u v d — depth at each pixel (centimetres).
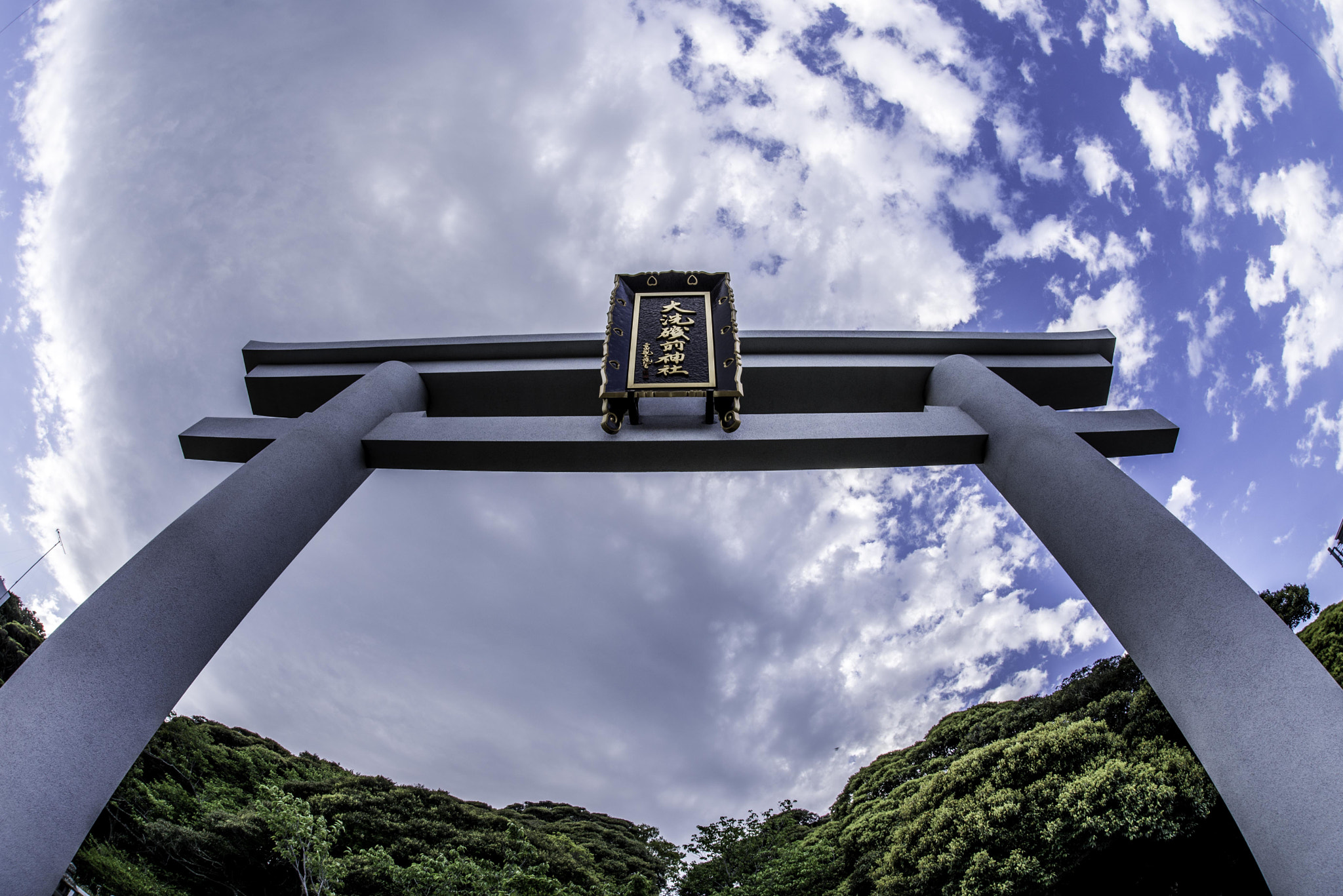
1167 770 1530
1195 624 496
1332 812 391
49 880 396
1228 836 1419
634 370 731
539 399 911
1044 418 716
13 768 411
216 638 541
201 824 1952
